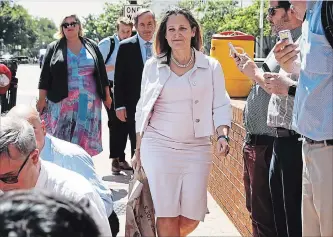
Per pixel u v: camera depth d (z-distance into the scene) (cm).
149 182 381
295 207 316
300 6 269
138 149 407
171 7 386
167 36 377
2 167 233
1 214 108
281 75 292
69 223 111
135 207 380
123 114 601
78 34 571
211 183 602
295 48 289
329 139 245
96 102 582
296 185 316
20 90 1962
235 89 544
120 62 593
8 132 234
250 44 535
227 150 377
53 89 564
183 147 379
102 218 265
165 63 381
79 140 570
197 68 379
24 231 105
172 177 376
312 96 248
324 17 240
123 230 486
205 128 380
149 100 384
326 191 249
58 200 117
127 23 750
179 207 383
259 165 373
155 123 384
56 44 571
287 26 339
